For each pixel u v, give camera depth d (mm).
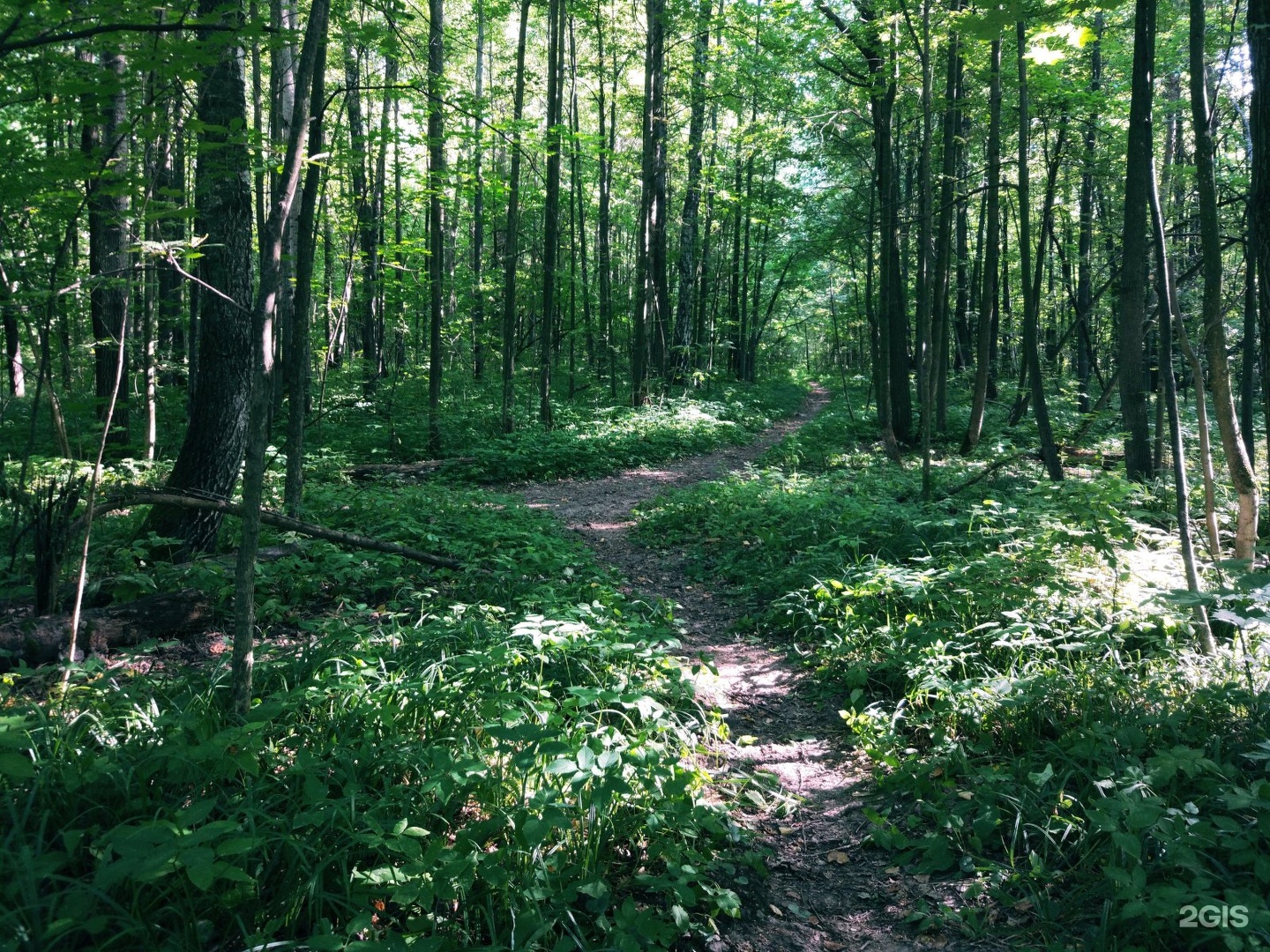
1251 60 4551
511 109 20781
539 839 2568
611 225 30422
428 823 2906
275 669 4027
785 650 5887
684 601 7211
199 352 6641
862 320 24406
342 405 15633
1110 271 15070
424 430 15688
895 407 16234
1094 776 3309
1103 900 2787
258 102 6922
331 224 14875
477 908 2590
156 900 2355
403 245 15203
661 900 2873
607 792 2771
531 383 22594
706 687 5113
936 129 17078
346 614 5684
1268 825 2584
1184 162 13258
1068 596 5051
